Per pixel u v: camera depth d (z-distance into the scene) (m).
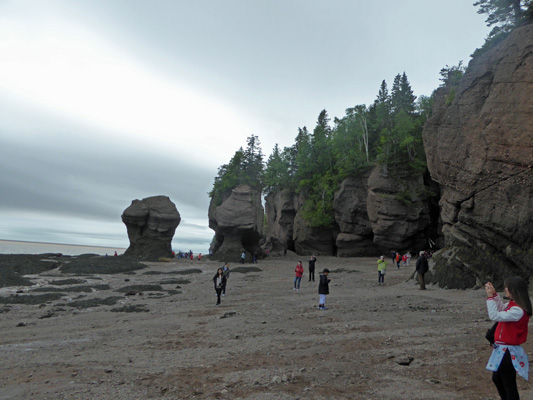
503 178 20.52
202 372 7.01
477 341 8.73
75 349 9.53
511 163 20.16
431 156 27.27
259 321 12.76
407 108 77.81
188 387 6.11
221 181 80.06
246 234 61.41
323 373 6.73
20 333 12.36
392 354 7.93
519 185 19.70
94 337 11.23
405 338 9.39
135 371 7.16
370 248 62.78
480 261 20.53
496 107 21.31
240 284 28.08
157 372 7.06
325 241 72.00
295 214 85.94
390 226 53.75
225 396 5.63
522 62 20.28
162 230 61.28
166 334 11.33
